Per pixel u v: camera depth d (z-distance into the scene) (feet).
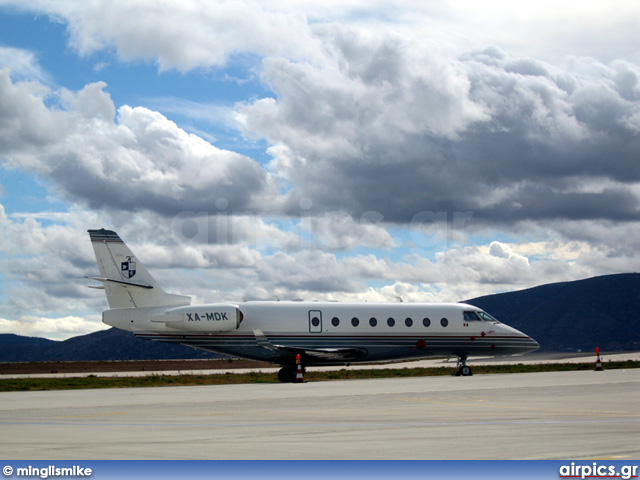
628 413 55.88
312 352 123.13
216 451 38.65
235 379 121.90
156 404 69.97
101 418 56.80
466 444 40.01
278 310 125.49
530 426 47.75
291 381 116.37
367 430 46.50
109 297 124.06
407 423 50.19
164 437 44.45
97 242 124.36
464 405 63.77
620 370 128.16
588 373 117.50
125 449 39.75
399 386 92.58
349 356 126.41
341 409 61.72
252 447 39.91
